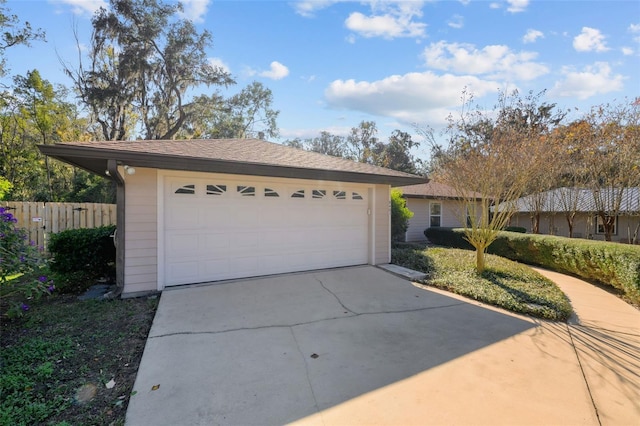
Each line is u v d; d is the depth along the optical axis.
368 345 3.47
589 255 6.63
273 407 2.39
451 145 8.22
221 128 24.56
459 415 2.31
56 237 5.89
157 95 19.48
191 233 5.83
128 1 17.14
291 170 6.11
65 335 3.59
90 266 6.09
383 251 8.05
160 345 3.38
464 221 7.18
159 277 5.49
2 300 4.89
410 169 29.77
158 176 5.45
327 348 3.38
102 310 4.48
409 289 5.78
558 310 4.59
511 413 2.34
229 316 4.28
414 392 2.60
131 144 5.34
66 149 4.40
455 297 5.34
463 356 3.24
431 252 9.20
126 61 17.00
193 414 2.29
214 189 6.02
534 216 13.00
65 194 15.04
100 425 2.16
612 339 3.75
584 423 2.24
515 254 9.52
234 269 6.25
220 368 2.94
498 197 6.58
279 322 4.11
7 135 13.89
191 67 19.77
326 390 2.62
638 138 9.16
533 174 7.78
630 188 10.30
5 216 4.04
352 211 7.74
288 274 6.76
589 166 10.39
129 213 5.28
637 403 2.48
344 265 7.64
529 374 2.90
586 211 11.59
